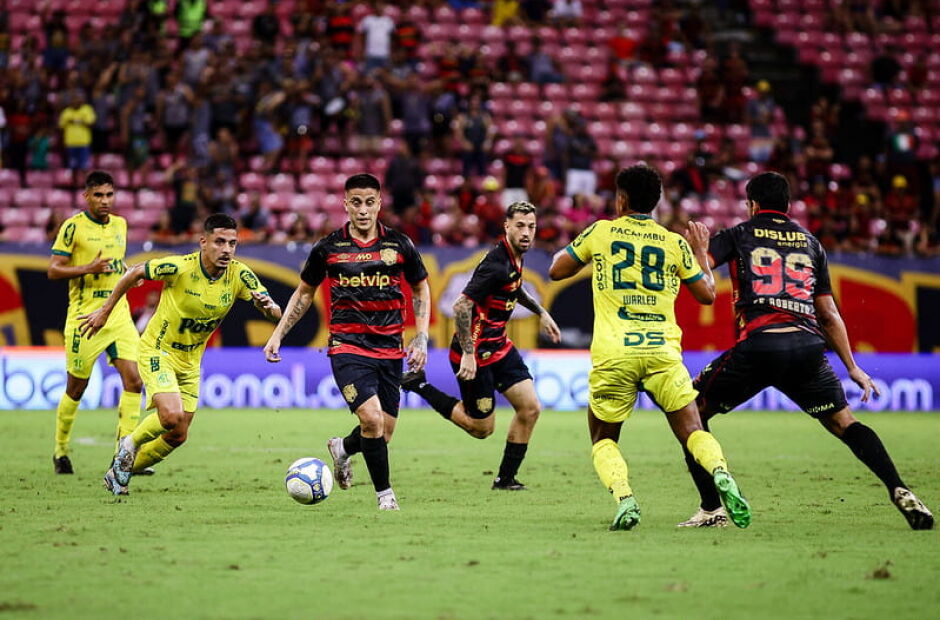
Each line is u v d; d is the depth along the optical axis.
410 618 18.73
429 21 107.94
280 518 29.75
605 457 27.84
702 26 111.88
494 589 21.00
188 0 97.19
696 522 28.80
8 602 19.72
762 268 28.11
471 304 34.97
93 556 24.00
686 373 27.38
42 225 88.94
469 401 37.09
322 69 93.25
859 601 20.17
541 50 104.56
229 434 55.78
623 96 104.50
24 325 74.44
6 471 40.72
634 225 27.64
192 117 88.00
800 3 116.69
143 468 35.72
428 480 39.28
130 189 90.19
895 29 116.62
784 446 53.31
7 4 103.94
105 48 94.19
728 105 103.56
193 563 23.30
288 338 75.75
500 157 97.19
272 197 91.00
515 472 36.94
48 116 92.94
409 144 92.25
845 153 105.31
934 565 23.45
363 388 30.89
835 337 28.95
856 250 83.75
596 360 27.48
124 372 40.59
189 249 75.75
